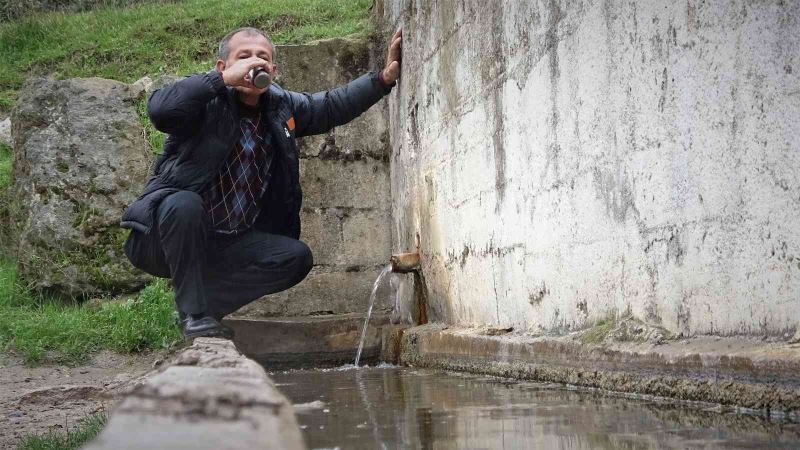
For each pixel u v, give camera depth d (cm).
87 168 780
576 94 379
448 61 571
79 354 659
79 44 1095
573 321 394
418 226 664
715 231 281
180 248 483
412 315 679
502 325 489
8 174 957
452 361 514
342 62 762
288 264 537
